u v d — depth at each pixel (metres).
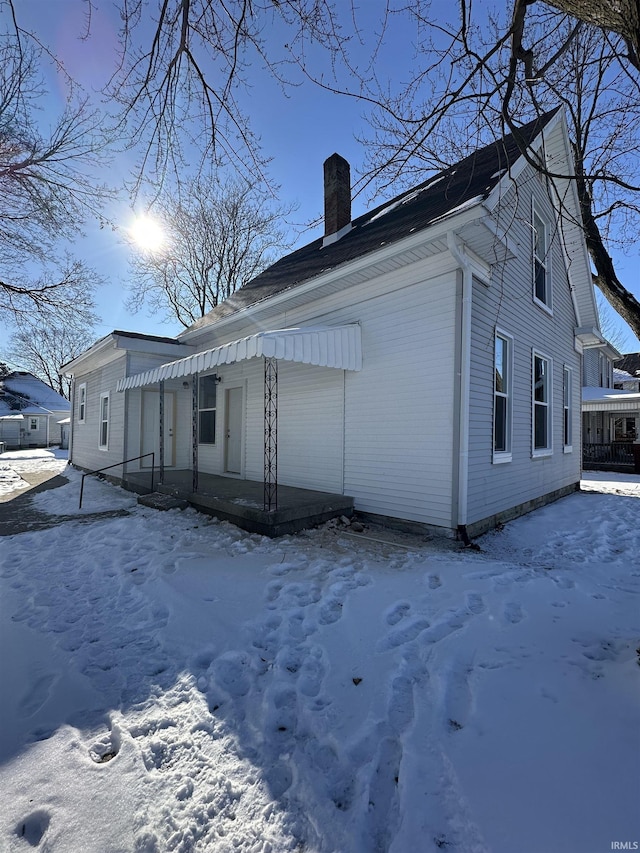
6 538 5.80
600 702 2.17
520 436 7.27
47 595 3.92
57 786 1.83
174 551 5.07
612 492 10.30
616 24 2.14
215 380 10.55
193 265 19.69
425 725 2.14
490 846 1.49
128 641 3.10
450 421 5.50
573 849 1.44
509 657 2.72
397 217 7.82
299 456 7.91
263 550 5.12
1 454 24.11
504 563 4.65
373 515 6.48
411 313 5.99
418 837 1.56
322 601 3.66
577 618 3.29
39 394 39.47
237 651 2.92
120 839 1.61
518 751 1.89
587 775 1.72
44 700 2.42
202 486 8.17
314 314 7.59
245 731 2.20
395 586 3.96
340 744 2.07
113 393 11.59
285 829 1.66
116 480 11.05
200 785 1.86
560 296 9.27
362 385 6.70
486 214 4.62
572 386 10.25
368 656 2.84
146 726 2.21
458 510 5.39
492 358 6.18
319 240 11.88
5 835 1.61
